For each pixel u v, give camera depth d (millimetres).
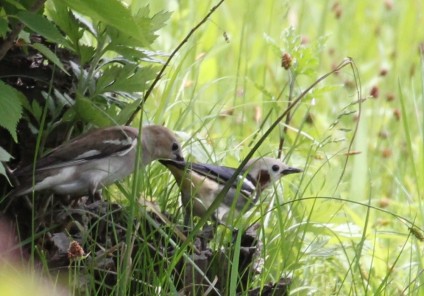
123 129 10672
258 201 11664
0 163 9367
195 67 14695
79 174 10422
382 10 22656
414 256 12469
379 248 12273
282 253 10477
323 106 17719
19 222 10531
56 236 10055
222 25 19531
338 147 15875
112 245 10359
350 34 21609
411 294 10992
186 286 9891
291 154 12945
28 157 10828
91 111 10547
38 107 10484
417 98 18078
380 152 16094
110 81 10688
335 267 11992
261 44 18922
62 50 10930
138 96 11242
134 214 10227
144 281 9734
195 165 11008
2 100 9180
